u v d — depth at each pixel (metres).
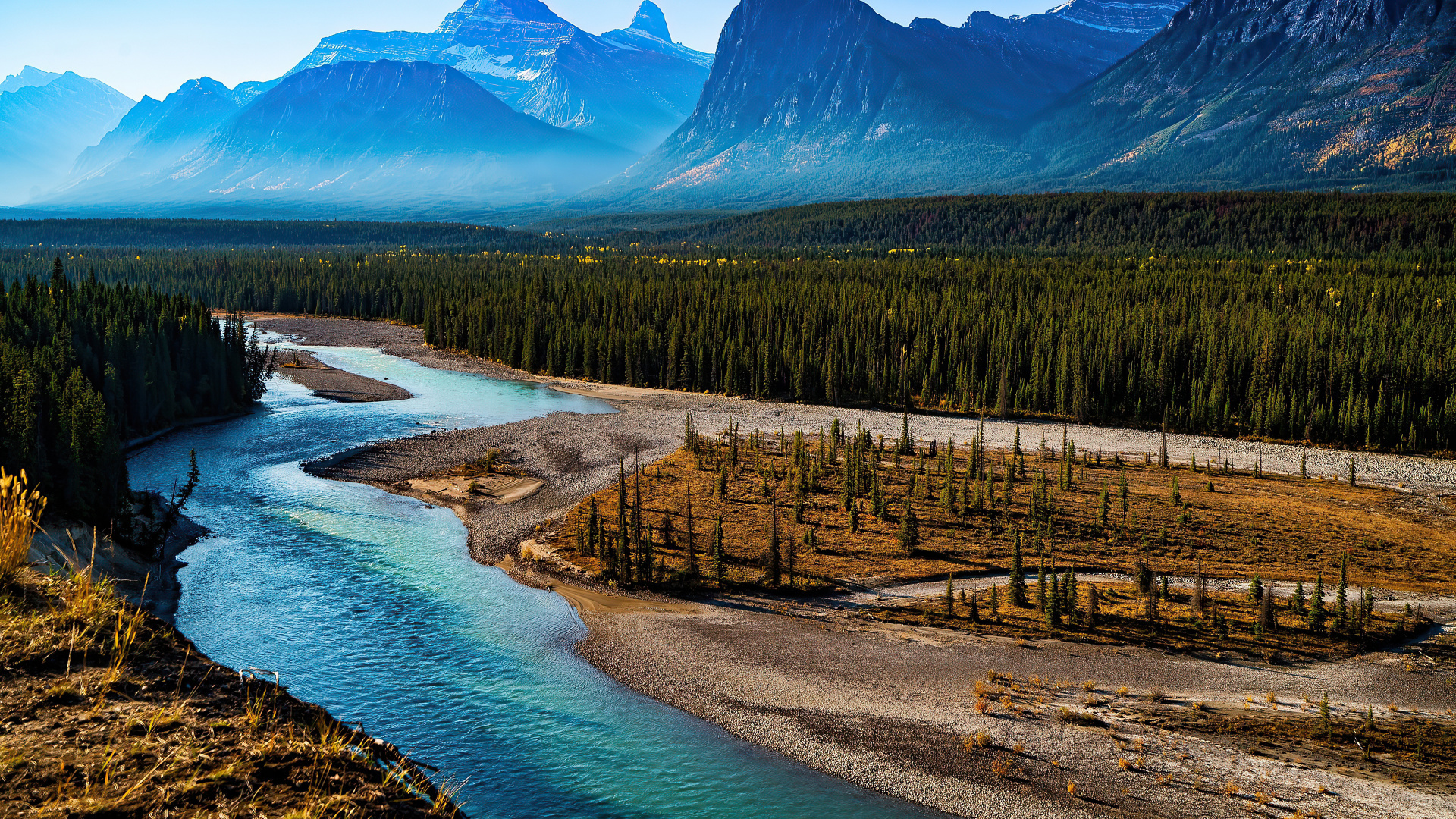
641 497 78.62
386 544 66.62
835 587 58.91
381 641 49.00
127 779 11.54
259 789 11.80
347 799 11.95
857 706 43.53
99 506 56.94
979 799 35.75
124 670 14.65
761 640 51.12
